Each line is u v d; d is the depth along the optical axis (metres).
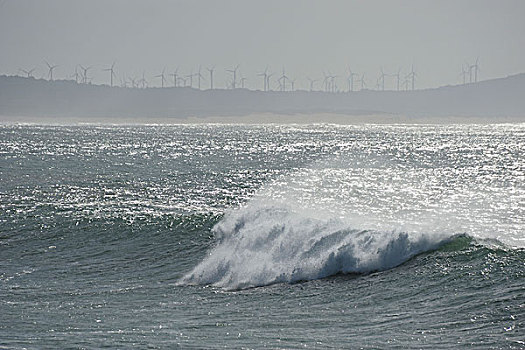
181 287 98.69
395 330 75.00
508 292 82.06
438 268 92.69
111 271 108.62
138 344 72.94
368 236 100.75
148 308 87.81
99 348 71.81
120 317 83.75
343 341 72.44
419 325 76.00
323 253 100.06
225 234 122.94
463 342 70.31
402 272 94.12
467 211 180.62
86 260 115.62
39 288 98.88
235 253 107.62
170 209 167.88
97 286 99.81
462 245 97.56
